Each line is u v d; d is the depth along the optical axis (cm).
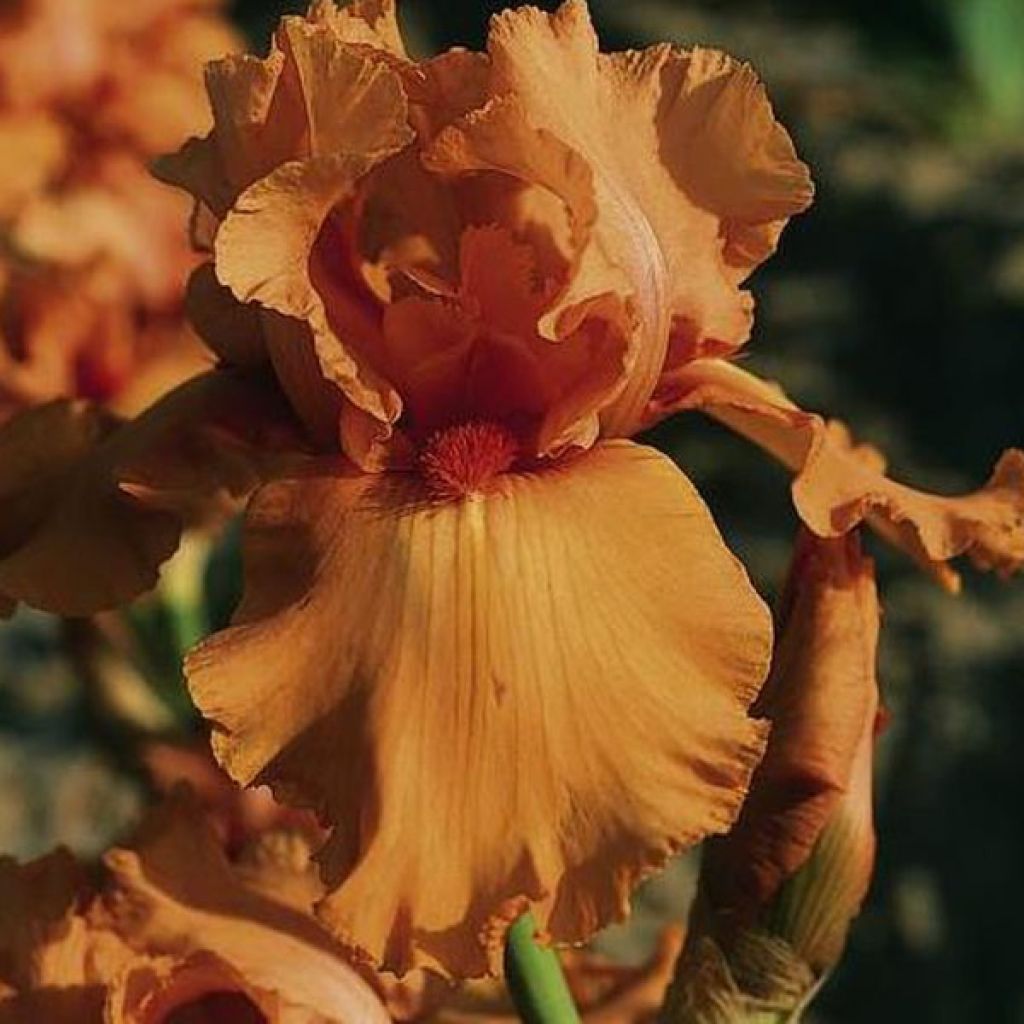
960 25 193
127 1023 47
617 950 115
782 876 49
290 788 43
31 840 124
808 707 49
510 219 47
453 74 46
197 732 73
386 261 47
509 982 49
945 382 161
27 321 72
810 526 47
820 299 171
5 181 90
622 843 43
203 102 93
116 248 88
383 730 43
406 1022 50
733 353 48
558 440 46
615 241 46
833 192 181
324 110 44
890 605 138
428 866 43
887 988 122
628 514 45
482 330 46
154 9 94
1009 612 137
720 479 152
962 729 131
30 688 134
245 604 45
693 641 44
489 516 45
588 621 44
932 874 125
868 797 49
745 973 50
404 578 44
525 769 43
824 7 207
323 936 49
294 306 45
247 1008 48
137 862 49
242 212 44
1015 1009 120
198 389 49
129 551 48
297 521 45
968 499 49
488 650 43
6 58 90
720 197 47
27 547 48
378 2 47
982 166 184
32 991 48
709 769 43
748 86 47
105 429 50
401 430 46
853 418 160
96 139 92
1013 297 164
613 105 47
